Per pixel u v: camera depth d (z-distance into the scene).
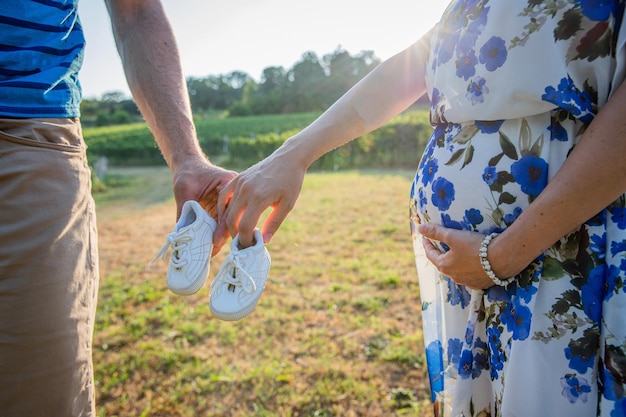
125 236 7.25
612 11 0.93
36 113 1.23
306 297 4.09
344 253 5.42
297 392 2.68
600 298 0.98
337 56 70.00
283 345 3.25
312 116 50.47
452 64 1.17
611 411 0.96
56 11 1.29
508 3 1.02
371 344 3.20
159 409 2.60
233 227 1.42
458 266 1.13
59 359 1.28
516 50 1.02
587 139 0.91
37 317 1.24
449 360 1.33
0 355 1.22
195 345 3.30
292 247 5.75
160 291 4.43
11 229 1.20
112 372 2.98
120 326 3.68
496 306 1.13
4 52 1.18
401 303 3.90
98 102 63.91
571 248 1.00
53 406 1.29
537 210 0.96
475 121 1.16
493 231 1.12
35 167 1.23
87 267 1.38
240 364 3.02
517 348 1.05
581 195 0.91
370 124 1.47
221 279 1.37
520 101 1.04
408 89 1.47
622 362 0.94
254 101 64.12
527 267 1.04
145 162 25.27
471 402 1.21
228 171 1.66
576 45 0.96
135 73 1.71
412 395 2.62
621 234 0.96
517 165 1.07
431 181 1.26
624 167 0.88
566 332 1.00
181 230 1.44
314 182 12.18
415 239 1.49
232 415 2.53
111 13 1.78
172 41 1.78
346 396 2.62
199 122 49.47
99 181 14.14
